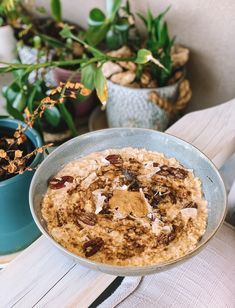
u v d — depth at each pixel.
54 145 0.69
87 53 0.71
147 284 0.42
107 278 0.35
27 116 0.46
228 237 0.46
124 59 0.57
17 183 0.43
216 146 0.47
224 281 0.42
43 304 0.34
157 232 0.35
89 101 0.73
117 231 0.35
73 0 0.76
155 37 0.61
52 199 0.38
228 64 0.64
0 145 0.46
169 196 0.38
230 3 0.58
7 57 0.76
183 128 0.49
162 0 0.64
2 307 0.33
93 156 0.42
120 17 0.67
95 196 0.38
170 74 0.62
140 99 0.60
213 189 0.38
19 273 0.35
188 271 0.42
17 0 0.75
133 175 0.40
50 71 0.72
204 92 0.69
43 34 0.77
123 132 0.42
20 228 0.48
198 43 0.65
